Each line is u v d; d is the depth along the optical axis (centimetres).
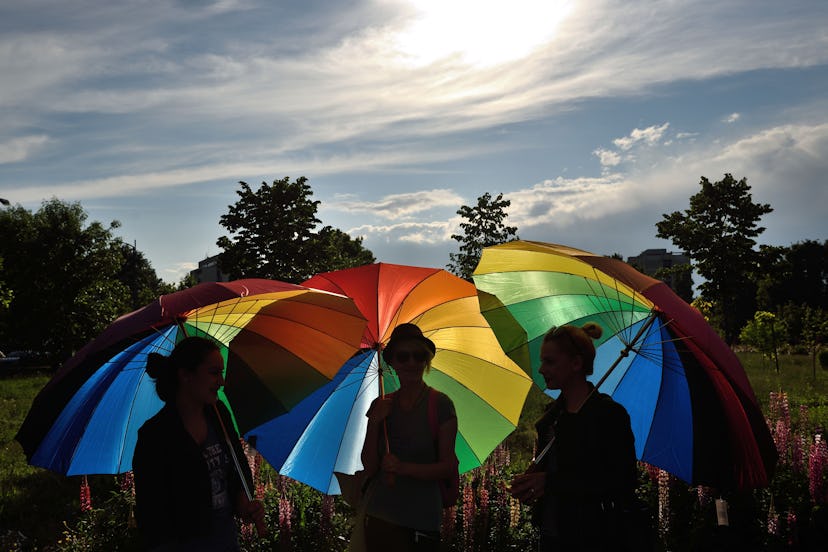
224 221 2192
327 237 2288
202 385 321
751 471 344
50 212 4028
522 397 471
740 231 3080
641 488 616
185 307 344
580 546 309
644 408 387
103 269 4109
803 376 2050
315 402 463
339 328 410
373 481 356
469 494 549
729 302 3158
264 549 543
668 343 370
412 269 473
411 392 358
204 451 325
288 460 459
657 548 313
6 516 746
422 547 346
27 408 1574
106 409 387
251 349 410
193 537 313
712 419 358
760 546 531
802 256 7938
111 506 636
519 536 555
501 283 415
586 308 412
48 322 3891
